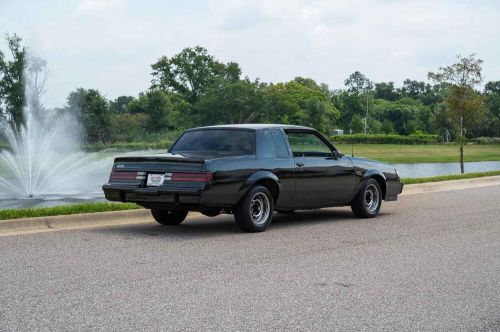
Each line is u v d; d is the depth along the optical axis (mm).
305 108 128250
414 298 5559
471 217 11398
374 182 11406
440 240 8750
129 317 4895
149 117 73750
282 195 9836
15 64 54375
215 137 9961
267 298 5500
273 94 113500
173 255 7453
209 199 8789
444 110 32500
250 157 9430
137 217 11000
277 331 4594
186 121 101875
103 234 9055
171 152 9984
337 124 152250
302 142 10406
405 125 145875
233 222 10734
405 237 9008
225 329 4621
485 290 5875
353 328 4688
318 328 4676
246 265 6906
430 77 32188
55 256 7328
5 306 5184
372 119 155375
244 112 101375
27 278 6176
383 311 5145
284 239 8758
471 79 31500
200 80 119438
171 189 8812
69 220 10023
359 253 7703
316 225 10289
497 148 91500
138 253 7566
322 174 10367
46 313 4988
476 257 7488
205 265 6883
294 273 6512
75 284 5945
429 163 56406
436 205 13555
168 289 5781
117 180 9461
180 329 4609
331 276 6391
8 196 17609
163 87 119750
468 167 47938
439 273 6586
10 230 9273
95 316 4914
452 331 4656
